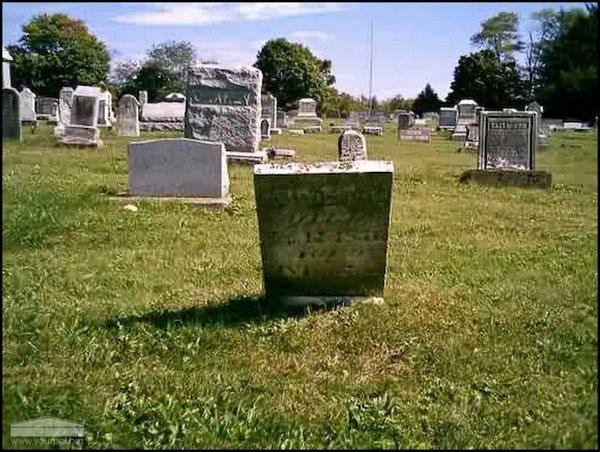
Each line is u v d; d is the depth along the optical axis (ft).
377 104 276.41
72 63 187.42
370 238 18.07
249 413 12.67
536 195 39.96
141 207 32.50
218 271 22.44
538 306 18.69
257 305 18.51
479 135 49.62
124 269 22.48
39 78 187.01
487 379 14.32
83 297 19.42
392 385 14.16
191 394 13.48
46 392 13.02
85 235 26.94
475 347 15.94
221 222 30.50
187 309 18.37
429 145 89.86
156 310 18.26
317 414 12.94
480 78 110.32
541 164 49.29
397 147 84.07
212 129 52.95
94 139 60.95
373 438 12.01
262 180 17.63
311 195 17.72
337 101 252.83
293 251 18.24
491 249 26.11
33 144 60.39
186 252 24.94
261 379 14.37
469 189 42.45
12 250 24.03
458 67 144.97
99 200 33.14
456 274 22.39
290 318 17.62
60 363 14.52
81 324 16.94
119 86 213.25
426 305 18.79
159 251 24.98
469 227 30.40
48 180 37.99
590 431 11.56
